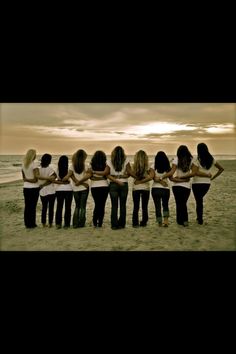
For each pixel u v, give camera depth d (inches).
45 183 189.0
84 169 186.1
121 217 186.4
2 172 829.2
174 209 251.3
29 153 185.0
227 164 930.7
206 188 185.8
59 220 190.1
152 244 155.6
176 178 182.9
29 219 194.5
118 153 179.6
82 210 190.9
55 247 154.3
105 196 186.1
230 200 287.9
